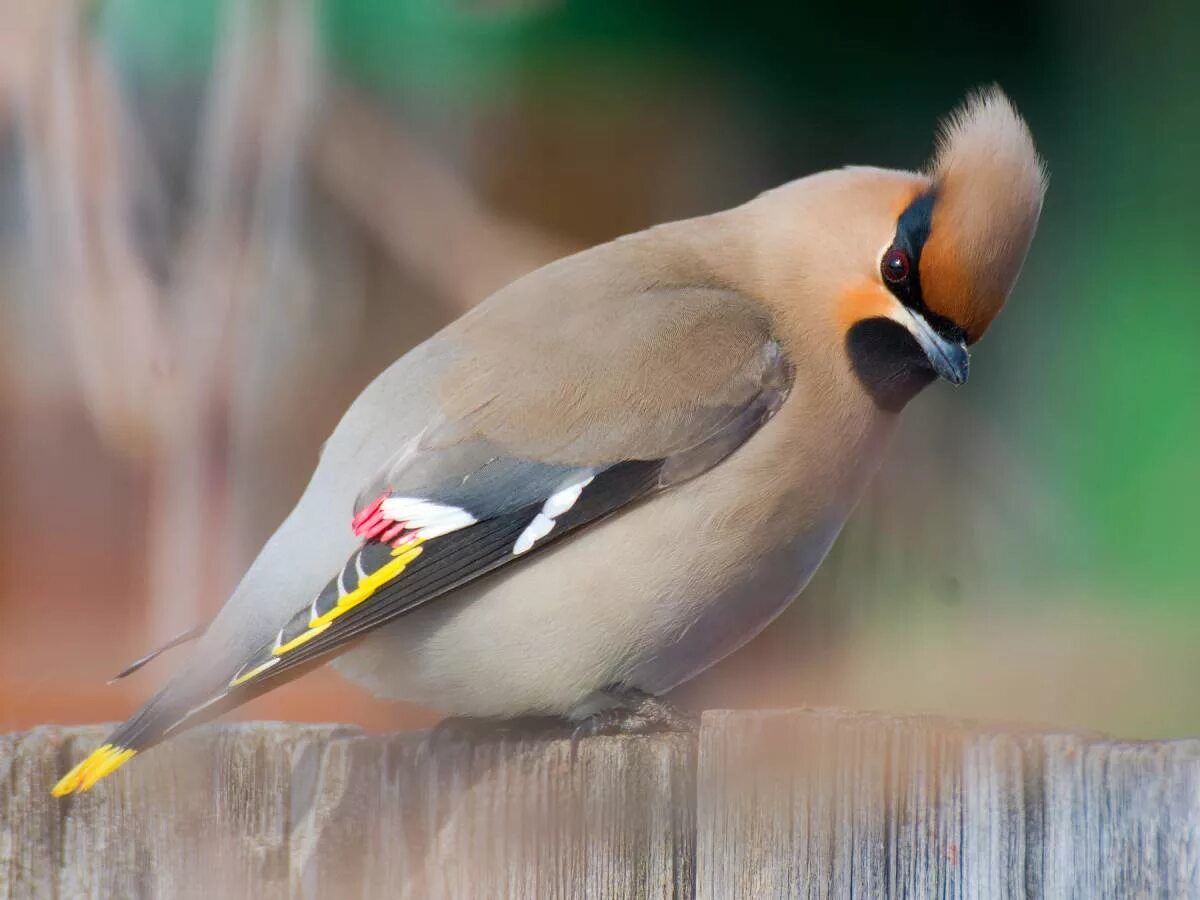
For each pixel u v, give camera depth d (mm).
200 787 5656
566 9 17094
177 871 5625
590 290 7438
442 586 6738
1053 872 4895
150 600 13867
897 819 5078
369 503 6863
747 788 5246
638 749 5426
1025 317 18078
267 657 6531
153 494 13797
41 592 14422
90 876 5633
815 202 7602
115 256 13570
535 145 16875
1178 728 14711
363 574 6668
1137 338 18109
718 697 14109
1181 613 16016
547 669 6898
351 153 15219
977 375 17516
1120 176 18594
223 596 13625
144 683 13359
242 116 13719
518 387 7062
